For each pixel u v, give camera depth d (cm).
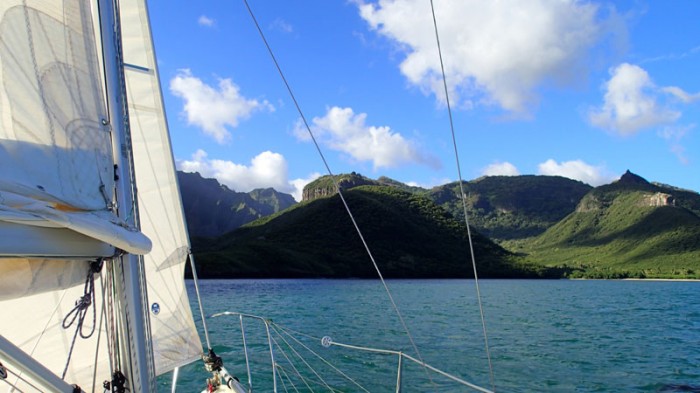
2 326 309
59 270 215
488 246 14262
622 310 3888
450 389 1161
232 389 491
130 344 239
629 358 1798
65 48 231
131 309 240
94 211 221
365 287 7056
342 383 1137
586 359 1734
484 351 1781
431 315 3078
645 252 16075
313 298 4478
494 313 3397
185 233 516
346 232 13112
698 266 14050
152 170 504
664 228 17738
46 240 191
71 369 331
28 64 213
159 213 505
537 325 2733
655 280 12606
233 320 2164
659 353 1938
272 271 10644
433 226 14362
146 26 500
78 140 226
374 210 13862
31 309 313
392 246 12694
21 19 214
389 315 2980
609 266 15175
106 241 207
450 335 2166
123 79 279
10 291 203
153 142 505
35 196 196
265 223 15875
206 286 6419
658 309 4016
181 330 507
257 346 1518
